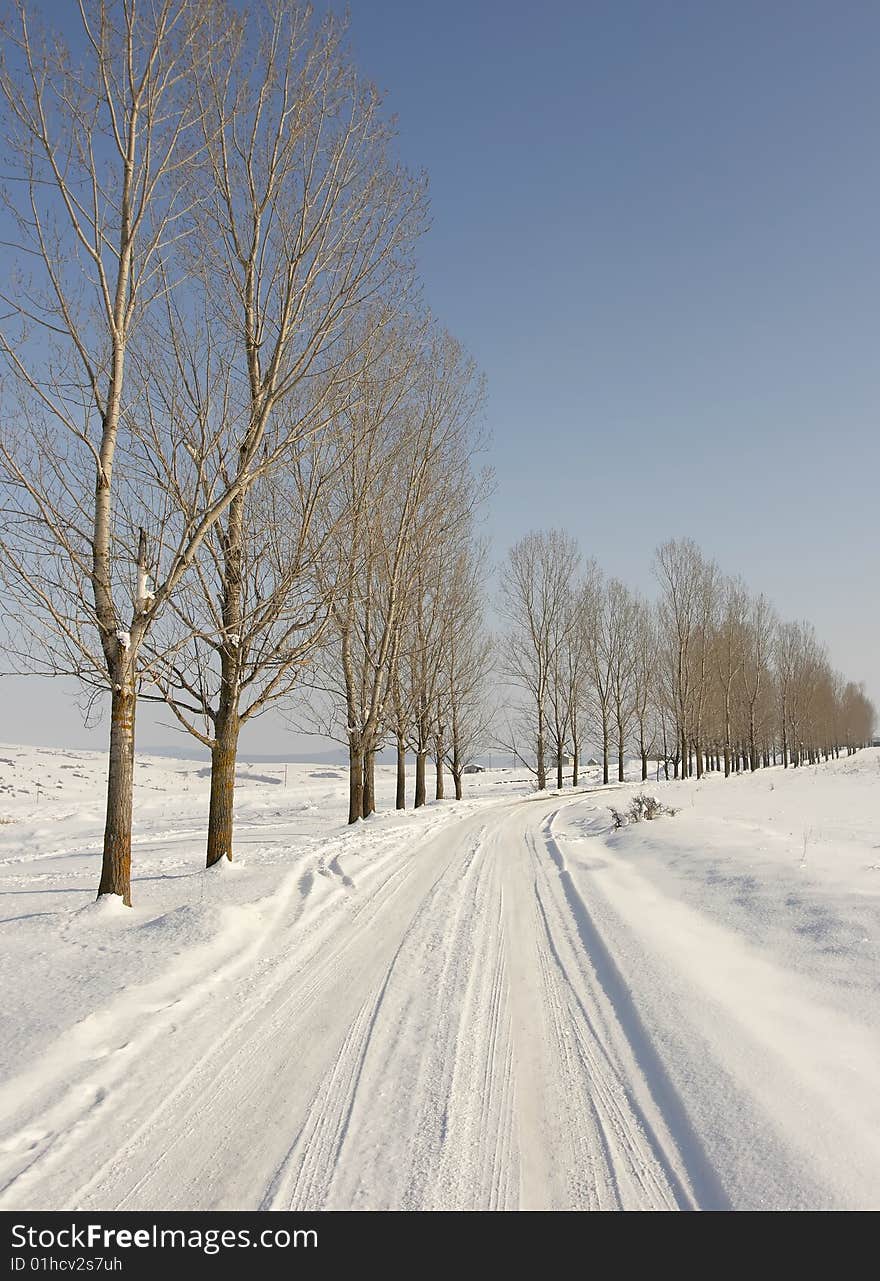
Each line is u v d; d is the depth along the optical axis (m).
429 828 20.56
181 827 23.14
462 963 7.79
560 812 27.72
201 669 12.55
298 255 11.29
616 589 55.19
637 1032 5.90
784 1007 6.04
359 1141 4.32
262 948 8.16
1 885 13.23
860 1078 4.79
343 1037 5.84
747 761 62.75
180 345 11.40
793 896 9.04
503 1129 4.46
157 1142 4.30
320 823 22.36
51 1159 4.10
